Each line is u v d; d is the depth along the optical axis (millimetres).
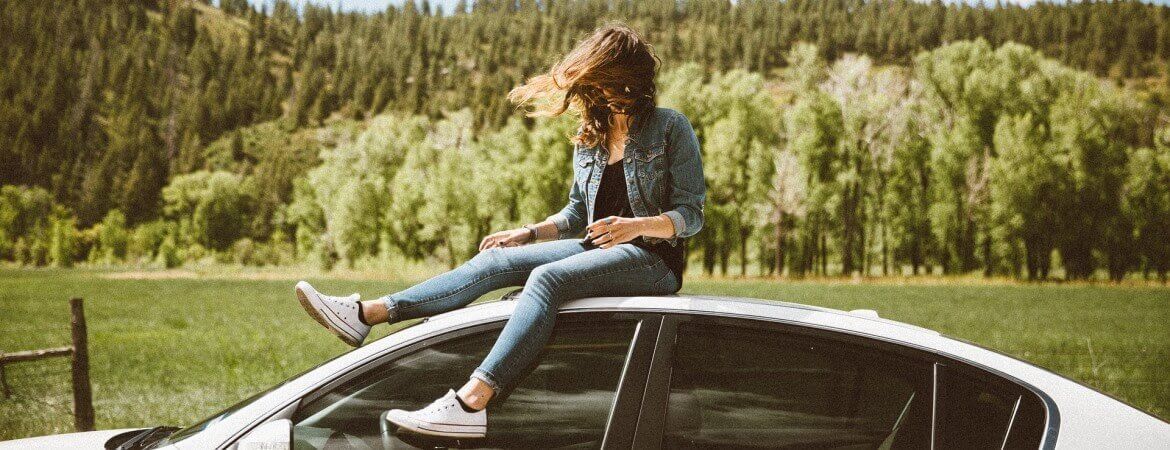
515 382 2422
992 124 108312
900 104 109125
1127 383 14000
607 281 2674
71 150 161500
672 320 2455
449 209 121062
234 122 189000
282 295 60094
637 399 2355
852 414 2334
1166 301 58438
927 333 2463
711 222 109938
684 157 2910
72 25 195625
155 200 148500
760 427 2324
